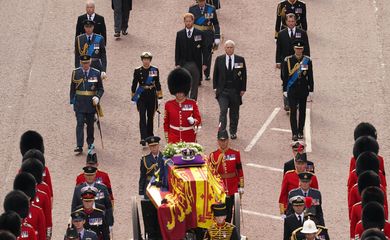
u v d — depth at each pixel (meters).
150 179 124.31
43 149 132.88
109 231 122.19
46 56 169.62
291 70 148.38
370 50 170.00
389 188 138.50
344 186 139.88
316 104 157.75
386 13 179.12
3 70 166.12
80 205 121.94
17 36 174.50
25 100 159.38
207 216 112.69
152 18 178.50
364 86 161.75
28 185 120.69
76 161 146.00
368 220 115.69
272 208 135.50
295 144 124.75
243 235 129.88
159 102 148.50
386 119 153.88
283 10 164.75
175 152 118.25
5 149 148.12
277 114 155.88
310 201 118.62
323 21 177.25
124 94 160.00
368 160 125.25
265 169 143.62
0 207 135.88
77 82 146.75
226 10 180.75
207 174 114.75
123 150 148.12
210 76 165.38
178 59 156.88
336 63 167.00
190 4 182.62
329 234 130.12
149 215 117.75
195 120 138.62
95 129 152.38
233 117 150.00
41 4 183.12
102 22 162.12
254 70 165.88
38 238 120.56
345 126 152.75
